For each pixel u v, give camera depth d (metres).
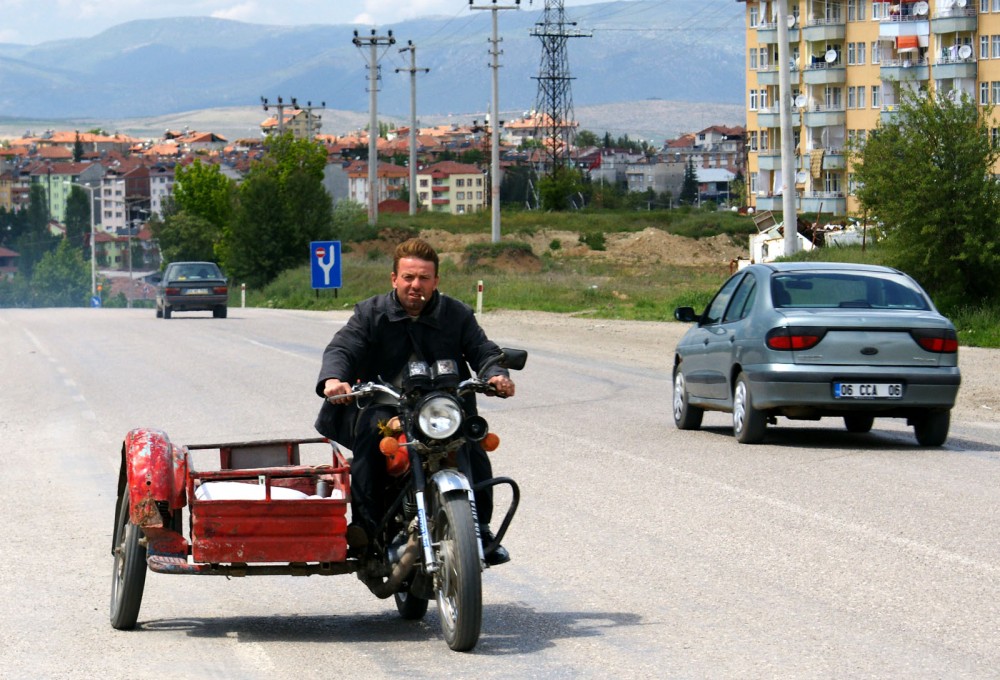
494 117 79.50
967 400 19.38
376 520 7.35
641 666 6.63
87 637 7.43
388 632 7.51
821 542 9.68
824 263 15.43
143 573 7.47
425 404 6.79
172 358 28.05
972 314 31.42
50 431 17.41
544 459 13.95
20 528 10.94
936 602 7.91
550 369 24.61
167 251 131.25
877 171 33.69
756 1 122.12
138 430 7.76
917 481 12.26
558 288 51.25
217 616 7.96
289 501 7.17
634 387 21.55
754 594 8.19
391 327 7.40
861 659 6.70
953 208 32.16
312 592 8.66
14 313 57.50
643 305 43.34
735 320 15.34
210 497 7.30
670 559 9.23
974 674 6.41
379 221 103.56
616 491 11.98
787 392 14.10
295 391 21.12
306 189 83.25
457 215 114.06
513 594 8.33
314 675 6.58
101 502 12.19
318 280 60.66
